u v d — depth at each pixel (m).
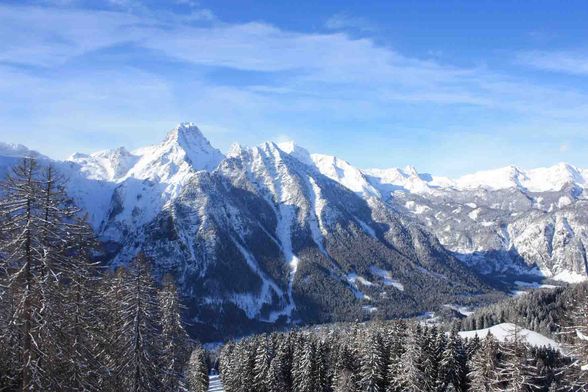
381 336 106.00
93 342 39.62
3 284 28.95
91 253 37.31
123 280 50.12
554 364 94.81
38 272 30.80
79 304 36.34
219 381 166.00
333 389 102.00
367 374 93.38
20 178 31.16
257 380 108.69
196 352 109.75
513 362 48.69
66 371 32.66
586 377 35.97
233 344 155.88
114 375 43.72
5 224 30.12
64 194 33.22
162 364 54.72
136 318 47.72
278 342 123.25
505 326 156.50
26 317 29.81
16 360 30.48
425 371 92.94
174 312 59.75
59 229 31.97
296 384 107.69
